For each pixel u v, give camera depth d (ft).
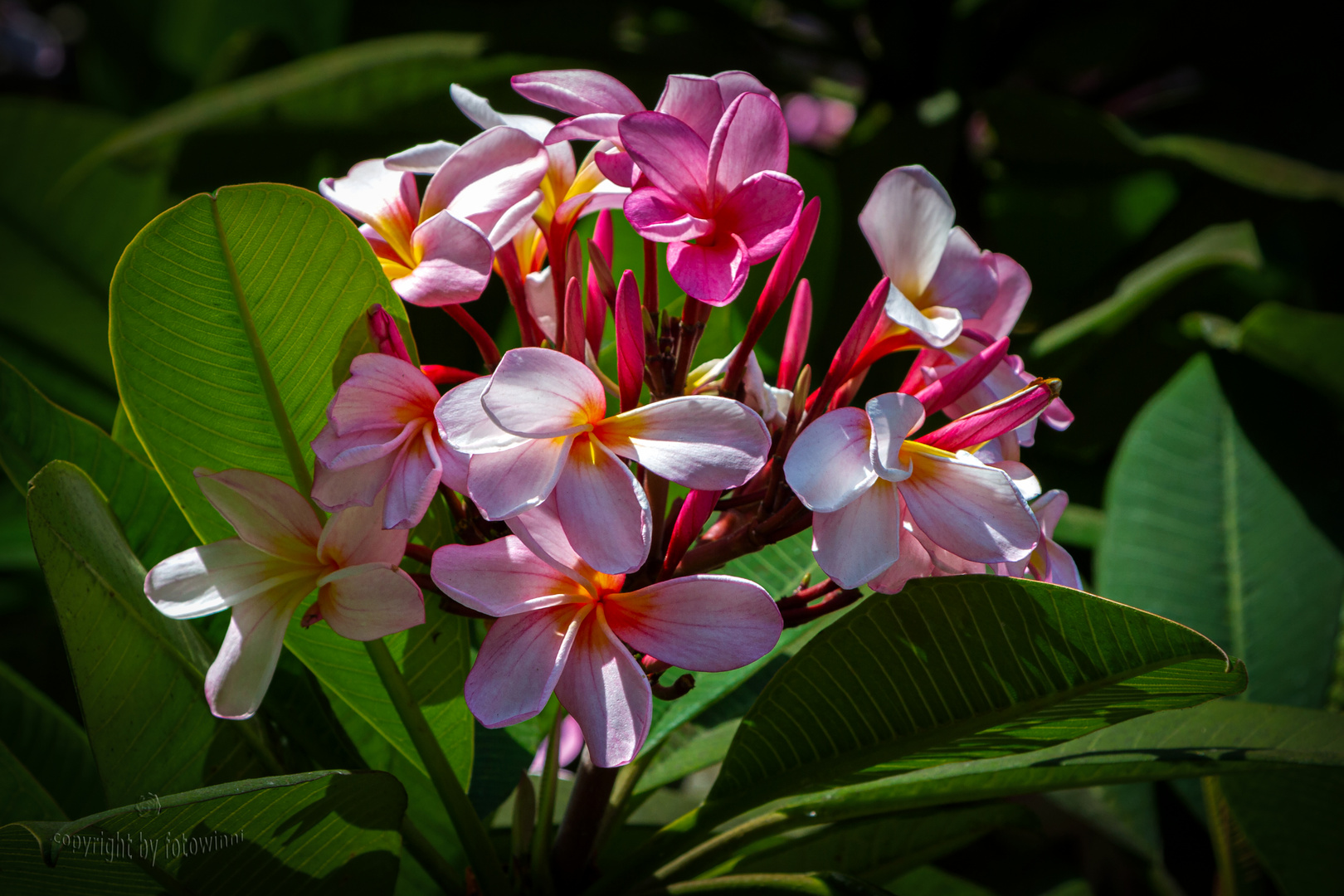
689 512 2.81
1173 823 3.93
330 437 2.74
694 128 2.84
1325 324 3.78
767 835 3.09
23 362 4.31
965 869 3.52
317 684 3.13
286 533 2.81
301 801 2.79
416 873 3.24
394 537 2.79
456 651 3.00
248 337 2.85
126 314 2.83
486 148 2.87
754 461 2.72
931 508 2.78
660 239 2.75
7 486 4.60
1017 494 2.77
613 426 2.76
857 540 2.76
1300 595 3.53
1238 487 3.80
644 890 3.08
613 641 2.76
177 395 2.88
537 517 2.77
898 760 2.97
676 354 2.87
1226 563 3.65
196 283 2.82
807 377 2.89
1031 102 4.84
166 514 3.09
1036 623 2.80
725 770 2.98
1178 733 3.06
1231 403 4.00
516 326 3.58
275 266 2.82
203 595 2.78
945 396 2.86
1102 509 4.84
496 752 3.26
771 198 2.77
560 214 2.92
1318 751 2.96
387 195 2.94
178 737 2.95
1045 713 2.87
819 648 2.87
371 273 2.84
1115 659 2.80
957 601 2.80
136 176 4.51
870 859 3.36
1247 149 4.57
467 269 2.81
